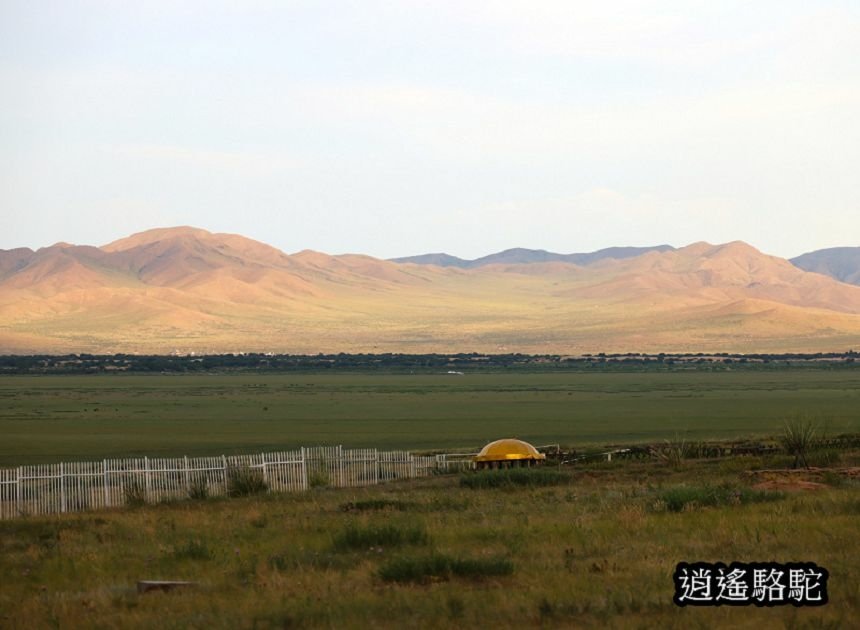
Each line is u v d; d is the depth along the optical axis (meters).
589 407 155.75
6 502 52.44
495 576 26.64
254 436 111.62
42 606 25.59
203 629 22.33
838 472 53.94
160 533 38.47
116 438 109.25
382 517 40.25
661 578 25.56
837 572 25.45
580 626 21.27
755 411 139.25
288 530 37.12
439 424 127.12
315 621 22.48
